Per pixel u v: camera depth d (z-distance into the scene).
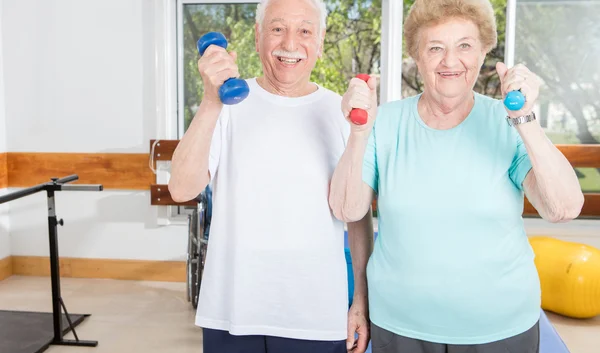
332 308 1.48
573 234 3.68
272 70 1.46
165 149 3.75
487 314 1.31
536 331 1.37
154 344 3.01
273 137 1.44
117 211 3.94
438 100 1.33
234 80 1.22
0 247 3.95
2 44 3.88
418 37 1.32
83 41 3.82
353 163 1.33
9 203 4.02
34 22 3.84
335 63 3.75
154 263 3.95
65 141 3.92
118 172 3.90
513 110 1.16
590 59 3.59
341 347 1.50
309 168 1.44
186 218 3.92
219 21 3.80
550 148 1.20
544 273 3.32
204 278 1.51
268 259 1.44
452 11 1.27
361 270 1.57
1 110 3.92
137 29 3.76
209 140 1.35
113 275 3.99
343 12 3.70
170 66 3.80
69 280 3.96
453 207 1.29
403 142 1.38
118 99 3.84
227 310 1.48
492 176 1.30
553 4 3.57
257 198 1.44
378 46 3.71
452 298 1.30
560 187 1.21
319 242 1.45
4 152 3.95
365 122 1.23
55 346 2.98
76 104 3.88
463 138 1.33
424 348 1.36
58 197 3.97
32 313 3.35
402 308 1.36
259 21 1.47
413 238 1.32
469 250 1.29
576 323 3.27
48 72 3.87
